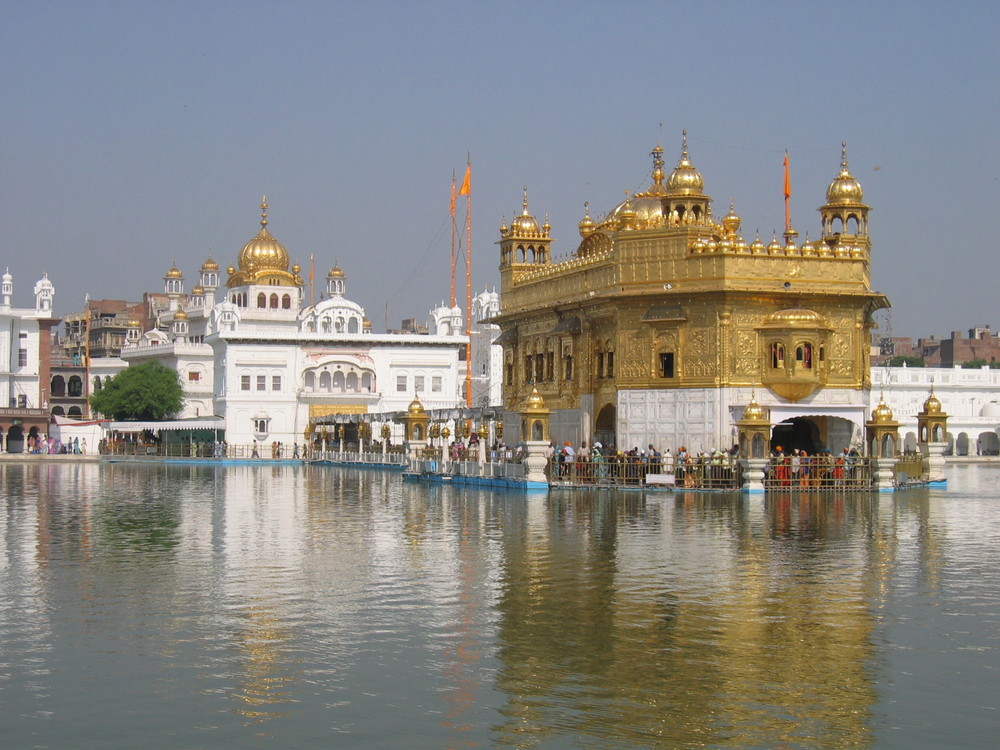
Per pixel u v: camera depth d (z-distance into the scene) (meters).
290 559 23.55
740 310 44.94
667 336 45.88
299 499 41.34
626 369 46.78
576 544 25.61
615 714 12.89
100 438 104.75
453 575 21.27
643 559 23.19
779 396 45.22
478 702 13.30
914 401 96.69
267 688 13.82
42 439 100.69
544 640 16.03
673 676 14.29
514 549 24.81
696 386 45.12
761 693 13.62
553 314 53.31
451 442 66.69
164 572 21.81
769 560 23.00
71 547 25.78
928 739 12.16
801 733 12.33
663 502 37.09
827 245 49.12
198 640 16.05
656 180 55.94
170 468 76.38
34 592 19.62
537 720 12.70
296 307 109.50
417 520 31.69
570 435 51.47
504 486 45.88
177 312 117.31
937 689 13.78
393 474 63.16
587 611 17.91
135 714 12.91
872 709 13.06
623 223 48.22
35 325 110.81
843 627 16.81
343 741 12.10
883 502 37.03
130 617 17.52
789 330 44.56
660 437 45.91
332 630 16.62
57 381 134.62
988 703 13.28
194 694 13.59
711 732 12.34
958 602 18.58
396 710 13.02
